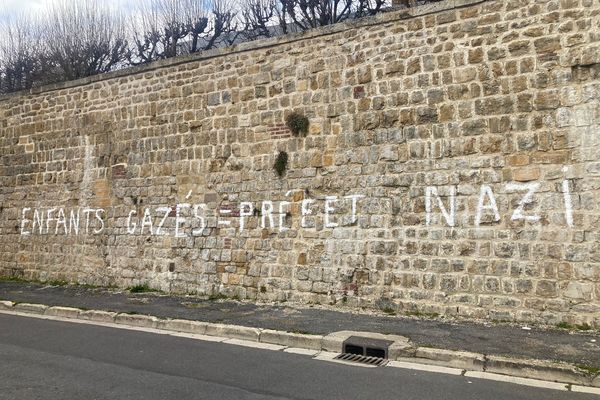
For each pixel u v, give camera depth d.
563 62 7.75
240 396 5.16
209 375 5.86
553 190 7.71
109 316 9.04
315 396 5.17
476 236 8.20
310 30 9.88
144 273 11.48
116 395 5.20
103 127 12.41
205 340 7.60
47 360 6.51
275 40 10.23
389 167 8.97
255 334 7.59
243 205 10.40
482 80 8.31
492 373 5.99
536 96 7.91
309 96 9.83
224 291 10.42
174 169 11.32
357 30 9.43
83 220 12.54
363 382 5.61
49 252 13.02
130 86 12.09
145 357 6.64
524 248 7.85
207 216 10.80
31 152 13.58
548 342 6.70
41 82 25.23
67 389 5.38
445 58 8.62
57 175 13.08
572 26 7.72
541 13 7.94
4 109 14.16
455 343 6.70
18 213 13.66
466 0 8.47
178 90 11.41
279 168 10.02
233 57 10.76
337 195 9.41
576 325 7.41
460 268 8.27
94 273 12.21
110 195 12.17
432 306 8.42
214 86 10.95
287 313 8.77
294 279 9.69
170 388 5.41
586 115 7.56
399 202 8.84
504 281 7.94
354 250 9.17
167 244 11.23
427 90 8.73
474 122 8.33
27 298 10.75
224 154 10.71
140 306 9.65
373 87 9.20
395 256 8.80
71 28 24.95
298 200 9.80
